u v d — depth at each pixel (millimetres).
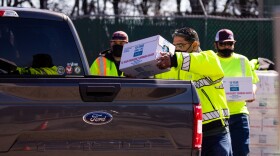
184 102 5762
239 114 9430
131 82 5664
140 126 5668
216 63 7102
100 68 10094
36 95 5492
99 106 5598
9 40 6793
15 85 5461
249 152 10156
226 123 7465
